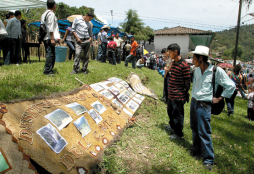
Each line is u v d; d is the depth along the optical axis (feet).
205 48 10.82
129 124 13.93
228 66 33.55
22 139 7.10
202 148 11.10
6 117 7.41
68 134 9.02
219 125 18.28
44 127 8.23
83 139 9.60
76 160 8.27
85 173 8.13
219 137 15.69
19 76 14.88
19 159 6.51
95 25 50.03
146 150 11.63
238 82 23.44
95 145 9.95
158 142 12.75
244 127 19.11
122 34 66.33
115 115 13.71
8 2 24.68
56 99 10.69
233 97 22.47
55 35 16.26
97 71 22.68
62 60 26.23
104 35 31.83
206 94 10.68
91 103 12.71
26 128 7.61
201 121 10.84
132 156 10.77
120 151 10.94
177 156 11.50
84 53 19.77
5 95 10.83
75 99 11.85
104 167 9.21
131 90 19.49
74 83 16.38
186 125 16.65
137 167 9.96
